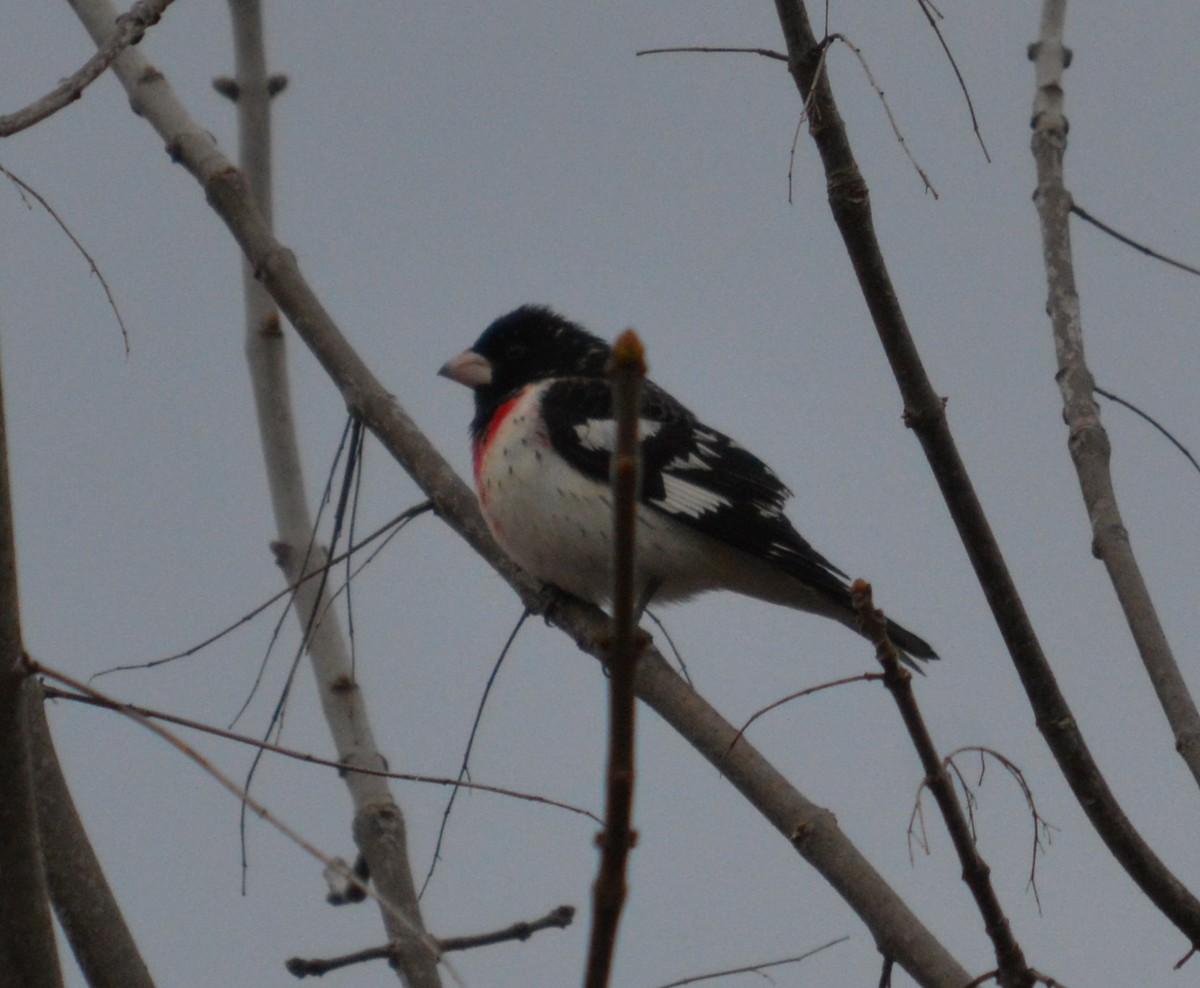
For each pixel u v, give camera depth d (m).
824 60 6.22
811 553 9.69
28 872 5.28
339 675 9.05
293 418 9.69
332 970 7.86
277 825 4.83
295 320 8.87
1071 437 7.48
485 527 8.67
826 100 6.23
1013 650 6.39
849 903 6.53
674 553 9.88
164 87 9.40
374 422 8.62
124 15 6.62
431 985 7.84
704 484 9.87
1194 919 6.26
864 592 5.15
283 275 8.91
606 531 9.41
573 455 9.55
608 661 4.29
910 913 6.36
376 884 8.31
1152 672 6.79
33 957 5.28
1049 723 6.37
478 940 7.93
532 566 9.75
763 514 9.74
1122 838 6.29
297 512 9.52
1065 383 7.63
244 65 10.12
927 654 9.19
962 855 5.29
